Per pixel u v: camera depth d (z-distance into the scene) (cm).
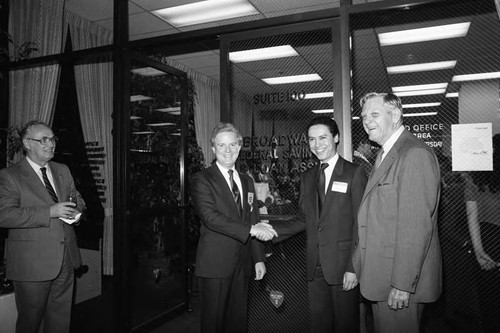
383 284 165
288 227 223
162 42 284
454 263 245
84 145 470
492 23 267
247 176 233
